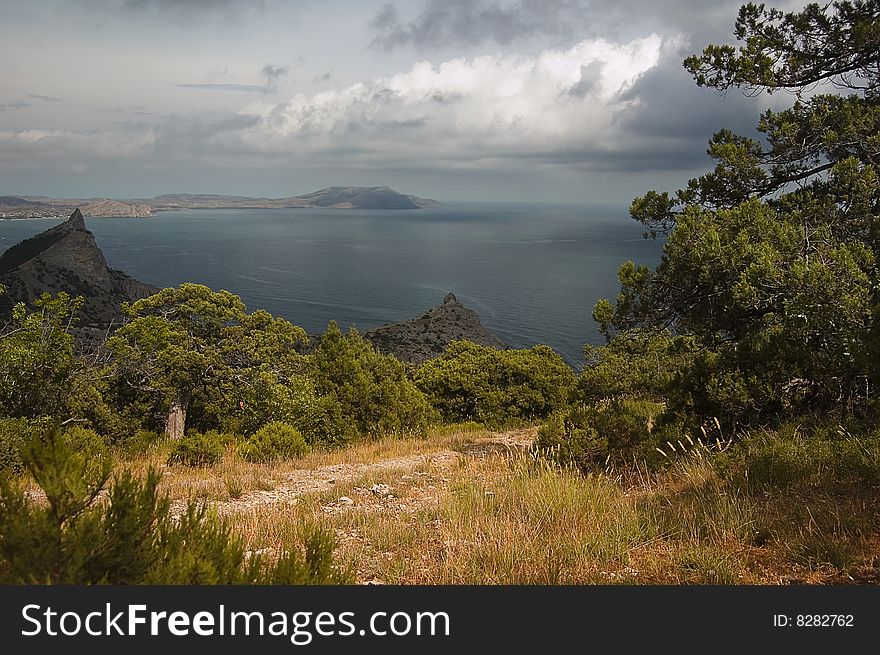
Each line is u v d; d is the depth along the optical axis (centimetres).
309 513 786
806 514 600
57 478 332
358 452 1510
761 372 984
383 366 2155
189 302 2755
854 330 884
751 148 1284
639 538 596
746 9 1318
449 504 745
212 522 400
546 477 832
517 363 2758
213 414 2691
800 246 1012
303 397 1831
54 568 326
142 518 362
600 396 2505
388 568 547
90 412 1862
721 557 527
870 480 669
